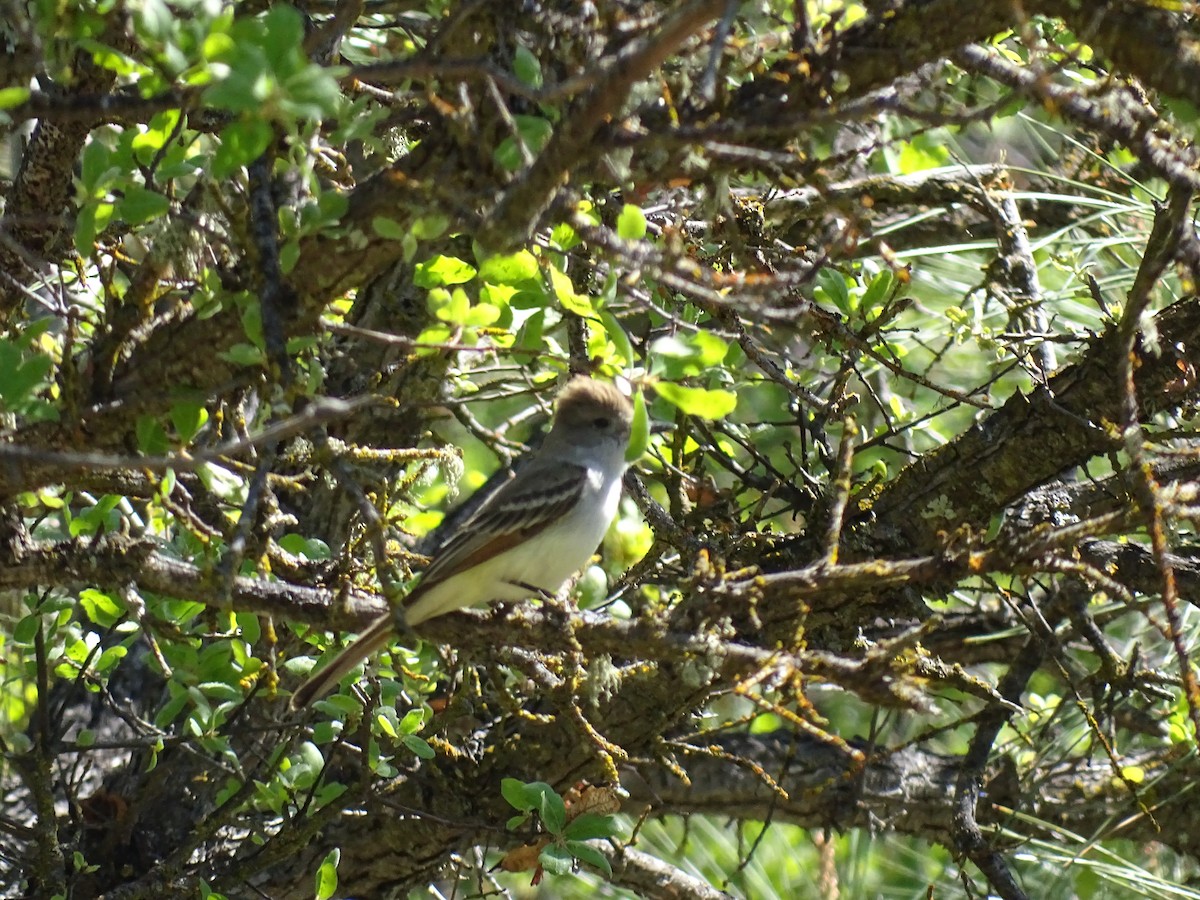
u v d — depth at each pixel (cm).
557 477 942
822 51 692
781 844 1434
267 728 1004
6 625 1192
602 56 666
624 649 775
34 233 888
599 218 830
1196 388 903
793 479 1193
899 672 672
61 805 1179
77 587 1027
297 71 578
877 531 966
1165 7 636
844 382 1002
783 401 1495
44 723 981
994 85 1162
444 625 827
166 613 930
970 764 1093
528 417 1427
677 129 605
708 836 1417
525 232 610
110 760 1230
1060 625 1251
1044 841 1209
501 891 1084
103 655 1000
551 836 927
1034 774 1236
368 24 1095
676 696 1008
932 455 975
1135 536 1116
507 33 686
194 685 938
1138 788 1155
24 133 1027
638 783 1199
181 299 805
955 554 700
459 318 707
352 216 705
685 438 1102
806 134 786
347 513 1130
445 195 654
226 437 905
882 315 980
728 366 1051
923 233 1383
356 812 996
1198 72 624
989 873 1041
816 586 723
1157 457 783
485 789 1081
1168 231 763
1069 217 1391
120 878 1112
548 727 1065
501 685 830
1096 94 659
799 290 1007
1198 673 1109
